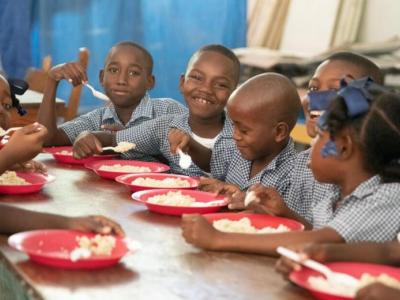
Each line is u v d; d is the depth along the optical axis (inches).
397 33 173.6
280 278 52.0
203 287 49.5
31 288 48.3
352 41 178.1
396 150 59.4
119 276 50.9
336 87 79.9
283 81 81.7
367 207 58.3
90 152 95.7
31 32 202.5
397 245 55.6
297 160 81.0
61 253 54.1
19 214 60.4
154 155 107.3
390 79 157.6
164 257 55.9
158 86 196.1
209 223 59.1
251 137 80.7
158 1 194.4
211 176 96.0
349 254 54.0
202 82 96.7
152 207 70.1
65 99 192.4
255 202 68.4
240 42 191.6
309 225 70.6
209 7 192.1
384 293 44.4
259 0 189.2
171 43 195.0
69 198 75.7
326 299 47.3
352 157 59.6
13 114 137.6
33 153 73.7
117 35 196.7
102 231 57.2
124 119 119.0
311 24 181.0
